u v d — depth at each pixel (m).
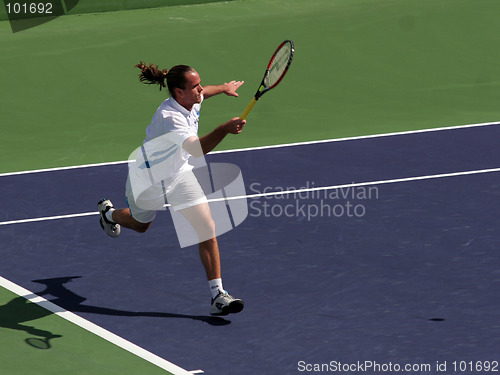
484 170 22.03
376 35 33.62
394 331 13.72
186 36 33.06
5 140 26.11
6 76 29.95
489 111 28.33
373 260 16.55
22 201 20.39
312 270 16.14
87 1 35.47
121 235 17.91
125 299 15.14
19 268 16.52
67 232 18.28
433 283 15.48
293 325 14.02
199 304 14.89
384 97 29.83
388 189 20.67
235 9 36.12
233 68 31.42
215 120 27.83
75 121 27.73
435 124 26.92
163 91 29.81
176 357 13.06
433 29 34.19
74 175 22.39
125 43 32.31
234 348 13.30
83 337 13.78
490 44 33.56
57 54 31.41
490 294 14.97
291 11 35.78
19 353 13.24
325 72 31.33
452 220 18.56
